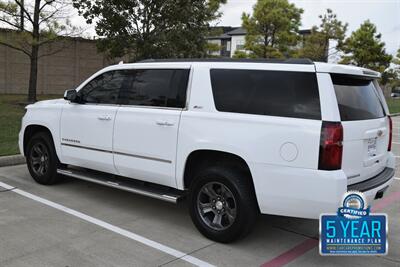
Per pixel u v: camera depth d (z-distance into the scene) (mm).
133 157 5195
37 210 5418
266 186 4137
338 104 4016
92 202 5828
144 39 16703
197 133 4566
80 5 16109
